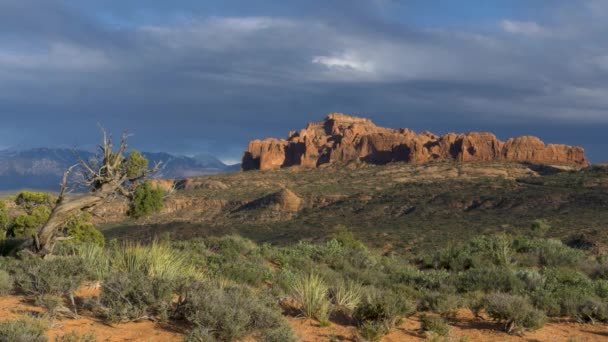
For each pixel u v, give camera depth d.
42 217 28.14
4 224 27.95
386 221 106.94
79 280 8.59
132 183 14.66
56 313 7.47
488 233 73.38
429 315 9.57
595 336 8.52
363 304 8.69
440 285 13.00
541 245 21.67
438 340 7.61
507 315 8.61
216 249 18.66
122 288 7.93
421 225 93.25
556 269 15.91
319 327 8.16
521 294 11.51
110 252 12.32
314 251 20.06
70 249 13.84
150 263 10.49
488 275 13.17
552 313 10.19
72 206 13.25
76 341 6.13
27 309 7.64
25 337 5.79
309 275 13.45
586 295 11.01
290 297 10.05
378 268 18.39
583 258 20.67
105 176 13.66
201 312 7.13
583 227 63.38
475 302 10.06
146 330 7.15
